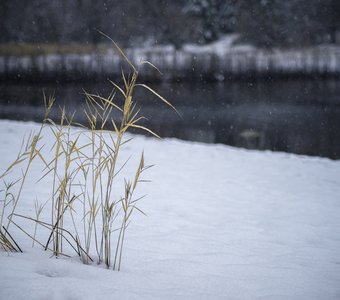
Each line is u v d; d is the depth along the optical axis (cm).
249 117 1812
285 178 653
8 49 3525
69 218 355
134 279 235
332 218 448
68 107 1930
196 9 4512
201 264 282
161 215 409
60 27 4306
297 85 2722
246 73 2952
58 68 2870
